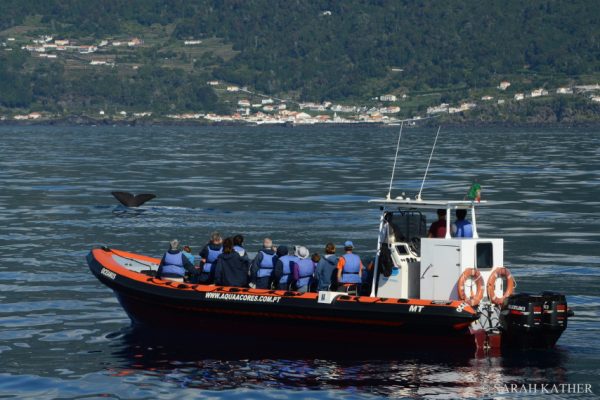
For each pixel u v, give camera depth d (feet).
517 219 380.37
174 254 192.03
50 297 219.82
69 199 463.83
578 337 181.27
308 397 147.64
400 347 171.63
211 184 577.43
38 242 306.55
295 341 178.91
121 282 191.72
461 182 599.98
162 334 186.39
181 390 151.53
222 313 181.37
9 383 155.12
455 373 158.30
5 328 190.39
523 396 147.54
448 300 167.12
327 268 179.73
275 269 184.14
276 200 463.83
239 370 161.17
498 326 168.66
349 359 166.91
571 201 462.19
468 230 173.37
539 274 249.55
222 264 186.60
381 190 531.50
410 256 175.42
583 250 292.40
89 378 157.48
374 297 171.42
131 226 351.46
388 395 148.36
